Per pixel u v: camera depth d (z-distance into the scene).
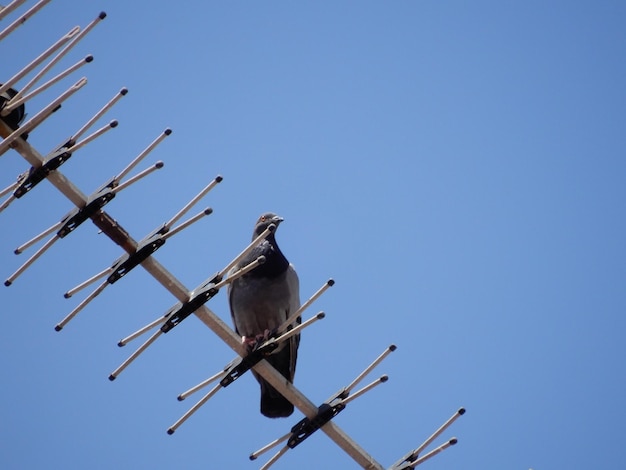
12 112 11.40
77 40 10.78
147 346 12.41
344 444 13.04
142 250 11.82
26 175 11.59
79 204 11.50
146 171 11.48
